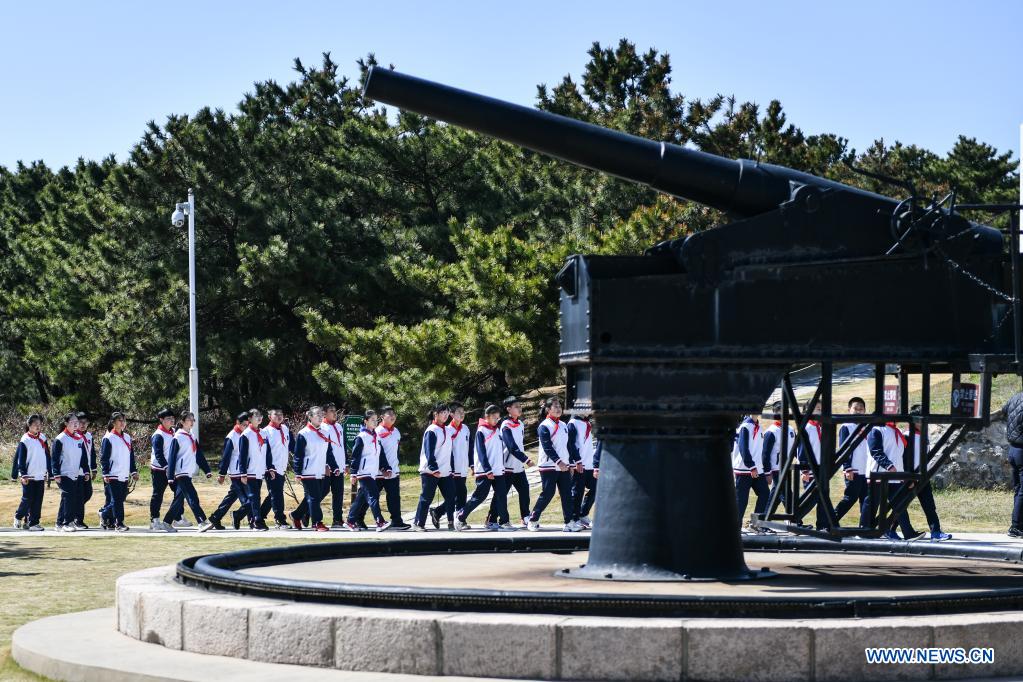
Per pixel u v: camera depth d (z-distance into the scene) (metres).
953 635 7.68
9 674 8.93
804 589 9.59
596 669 7.59
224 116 46.91
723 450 10.05
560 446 22.25
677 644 7.53
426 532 21.62
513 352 34.50
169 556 17.34
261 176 46.44
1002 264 9.89
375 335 37.25
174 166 45.56
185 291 44.44
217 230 46.97
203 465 22.78
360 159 46.38
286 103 63.25
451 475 22.52
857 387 34.75
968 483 24.38
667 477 9.90
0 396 57.06
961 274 9.73
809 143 67.06
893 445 19.62
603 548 10.09
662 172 9.62
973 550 12.49
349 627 8.02
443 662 7.80
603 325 9.39
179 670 8.08
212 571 9.72
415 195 47.66
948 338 9.72
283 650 8.27
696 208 37.16
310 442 22.22
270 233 45.22
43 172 79.25
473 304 36.69
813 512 21.97
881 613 7.96
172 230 45.19
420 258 43.94
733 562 10.03
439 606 8.27
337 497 22.89
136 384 44.75
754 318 9.48
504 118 9.39
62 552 17.98
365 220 45.88
